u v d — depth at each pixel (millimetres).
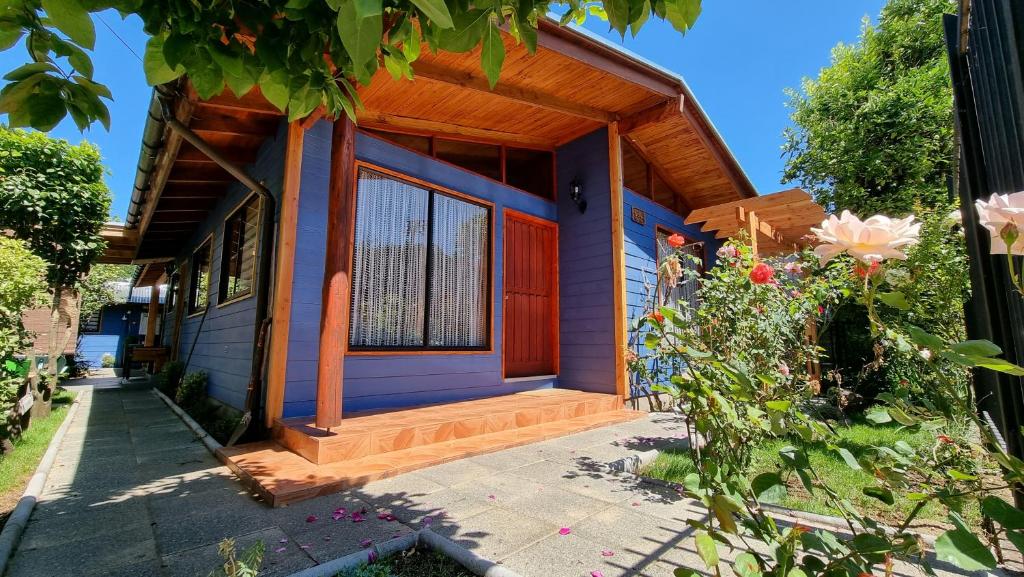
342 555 2006
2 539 2090
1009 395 1587
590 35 4500
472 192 5723
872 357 6281
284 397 3934
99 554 2025
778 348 3322
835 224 875
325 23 1162
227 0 1142
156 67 1164
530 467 3365
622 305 5934
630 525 2350
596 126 6348
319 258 4238
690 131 6512
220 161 4148
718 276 3029
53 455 3662
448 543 2027
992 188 1640
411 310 4949
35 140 5895
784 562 783
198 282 7746
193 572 1874
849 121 9172
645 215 6914
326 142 4383
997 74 1438
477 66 4359
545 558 1992
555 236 6742
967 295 3102
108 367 17031
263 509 2549
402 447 3605
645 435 4449
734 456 1514
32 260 4125
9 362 3885
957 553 625
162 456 3703
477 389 5430
